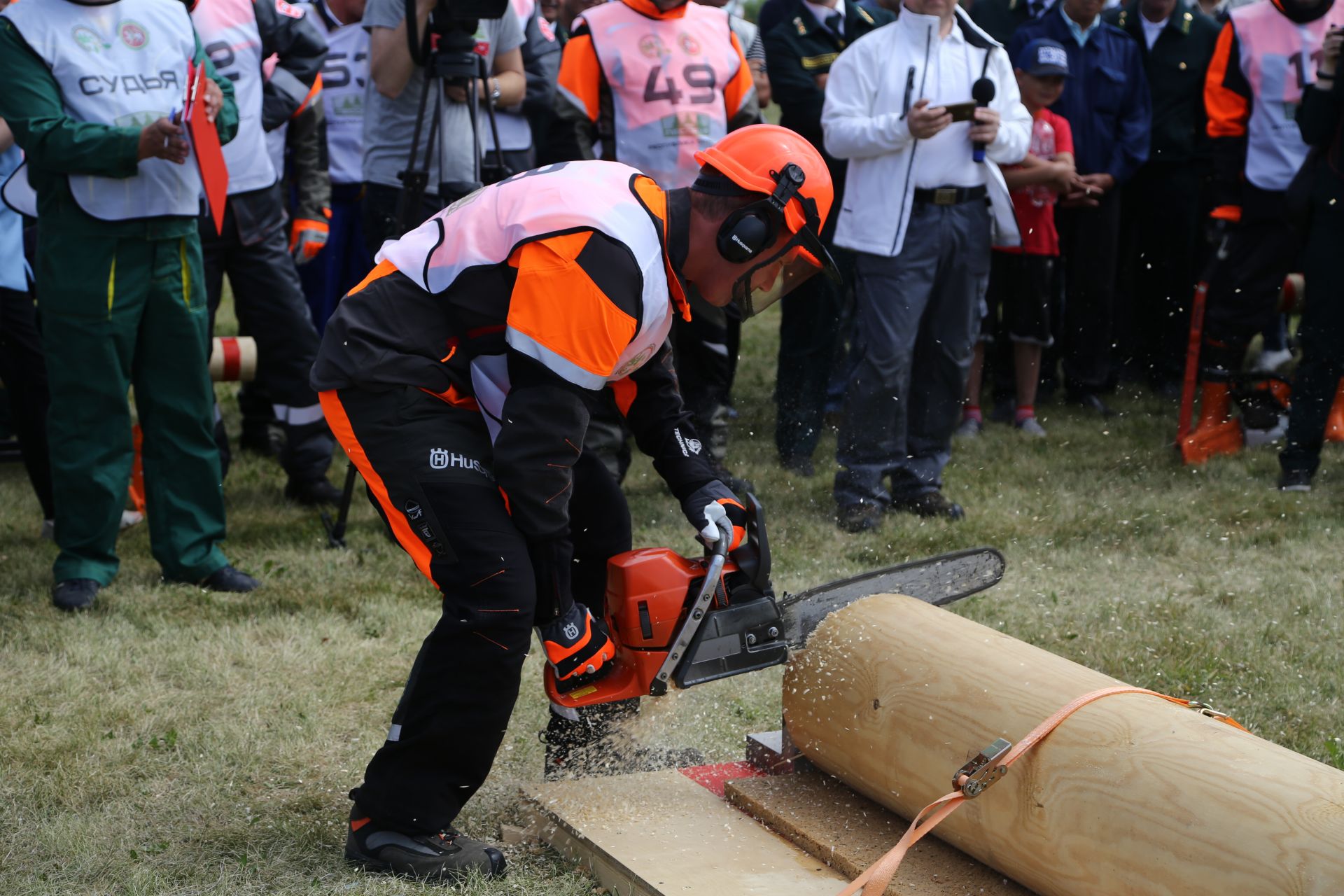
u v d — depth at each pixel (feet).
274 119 16.67
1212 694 11.03
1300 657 11.89
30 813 8.98
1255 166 19.48
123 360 13.11
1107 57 21.66
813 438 19.51
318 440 17.46
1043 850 6.56
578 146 16.42
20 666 11.67
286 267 16.66
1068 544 15.79
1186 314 24.00
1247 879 5.53
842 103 16.44
